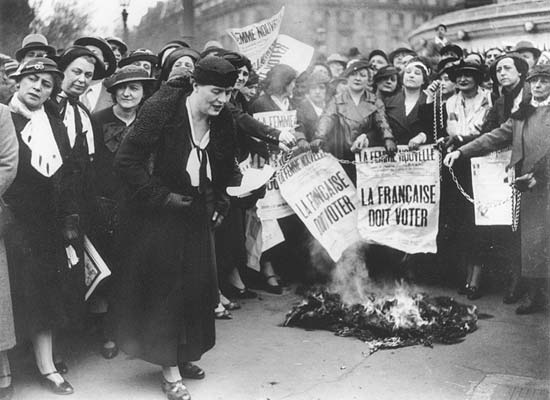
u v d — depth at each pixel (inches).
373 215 223.1
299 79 228.8
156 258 142.3
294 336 185.0
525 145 188.9
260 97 223.6
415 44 332.5
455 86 217.0
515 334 181.2
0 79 216.1
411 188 218.5
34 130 148.0
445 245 223.9
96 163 167.8
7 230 144.4
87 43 183.9
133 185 140.8
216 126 146.0
